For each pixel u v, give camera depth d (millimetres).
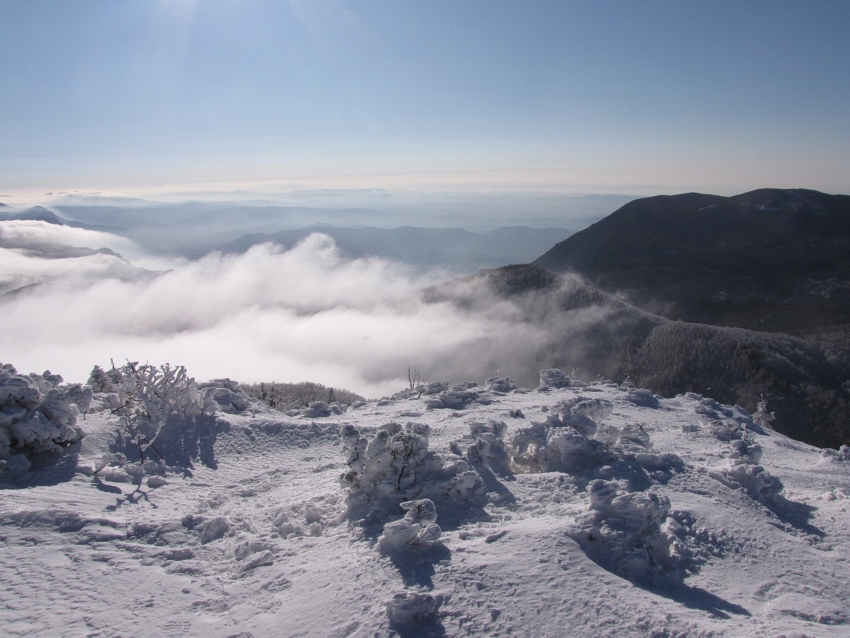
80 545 6848
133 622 5340
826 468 11555
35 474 9406
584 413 10234
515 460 9352
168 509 8516
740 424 15188
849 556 6645
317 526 7336
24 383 10242
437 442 11031
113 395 13008
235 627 5180
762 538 6863
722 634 4375
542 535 6008
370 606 5047
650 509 6234
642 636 4430
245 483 9930
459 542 6199
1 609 5473
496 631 4570
